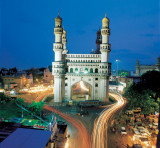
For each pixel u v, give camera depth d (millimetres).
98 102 68875
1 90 87750
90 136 37969
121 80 109375
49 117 50000
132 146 32625
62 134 31891
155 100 54812
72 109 63062
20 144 21141
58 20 70625
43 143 21594
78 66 75188
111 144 34156
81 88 106875
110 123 46500
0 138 23109
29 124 40688
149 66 122625
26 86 108375
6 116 44812
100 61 75125
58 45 71438
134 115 51844
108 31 72125
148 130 40469
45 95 87125
